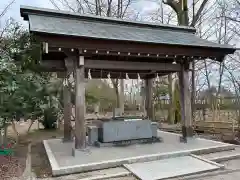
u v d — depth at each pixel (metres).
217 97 14.74
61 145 7.55
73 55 6.09
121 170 5.12
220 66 16.61
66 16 7.21
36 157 6.53
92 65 6.46
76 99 6.15
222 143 7.16
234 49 7.11
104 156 5.88
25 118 8.87
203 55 7.01
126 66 6.87
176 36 7.86
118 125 7.44
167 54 6.54
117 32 6.72
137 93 21.08
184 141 7.40
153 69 7.25
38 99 9.05
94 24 7.40
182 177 4.65
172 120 15.45
